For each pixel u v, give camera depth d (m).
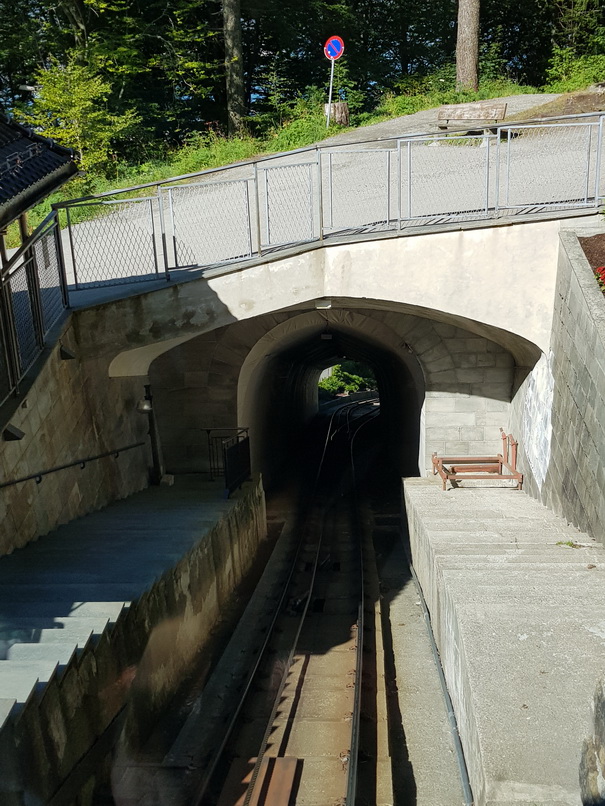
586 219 10.30
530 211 10.64
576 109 16.70
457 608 6.35
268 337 15.01
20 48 22.59
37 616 5.58
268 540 14.52
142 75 25.41
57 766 4.44
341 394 47.28
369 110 28.11
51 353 9.09
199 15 27.39
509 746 4.45
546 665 5.32
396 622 9.79
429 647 8.88
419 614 10.02
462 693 5.93
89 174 19.88
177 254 12.20
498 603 6.46
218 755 6.21
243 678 8.12
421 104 24.67
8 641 4.96
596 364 8.22
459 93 24.62
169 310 10.72
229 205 14.90
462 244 10.48
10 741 3.77
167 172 20.89
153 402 14.41
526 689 5.03
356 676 7.90
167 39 24.83
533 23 33.22
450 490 12.42
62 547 8.02
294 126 22.70
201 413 14.45
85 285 11.55
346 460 24.31
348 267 10.60
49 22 23.33
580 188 12.23
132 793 5.65
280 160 17.86
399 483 19.75
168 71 24.41
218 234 13.27
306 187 14.98
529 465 11.92
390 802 5.84
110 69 22.42
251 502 13.12
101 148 20.39
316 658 8.80
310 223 11.99
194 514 10.47
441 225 10.48
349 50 31.08
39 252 9.55
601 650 5.52
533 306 10.60
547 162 14.01
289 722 7.16
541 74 33.38
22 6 23.11
